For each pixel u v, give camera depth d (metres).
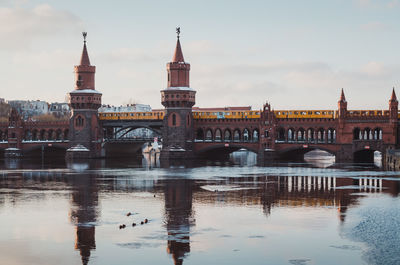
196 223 68.19
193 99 191.12
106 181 114.06
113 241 59.69
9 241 59.97
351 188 99.75
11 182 112.50
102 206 80.81
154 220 70.06
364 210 76.31
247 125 189.25
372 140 170.88
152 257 54.06
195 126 196.88
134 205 81.69
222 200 86.06
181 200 86.25
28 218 71.69
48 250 56.53
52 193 94.75
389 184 105.69
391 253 55.00
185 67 189.25
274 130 183.12
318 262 52.41
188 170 143.62
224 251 55.91
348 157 174.00
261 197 89.12
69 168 151.88
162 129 192.75
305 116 182.00
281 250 56.16
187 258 53.69
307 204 81.94
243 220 69.88
